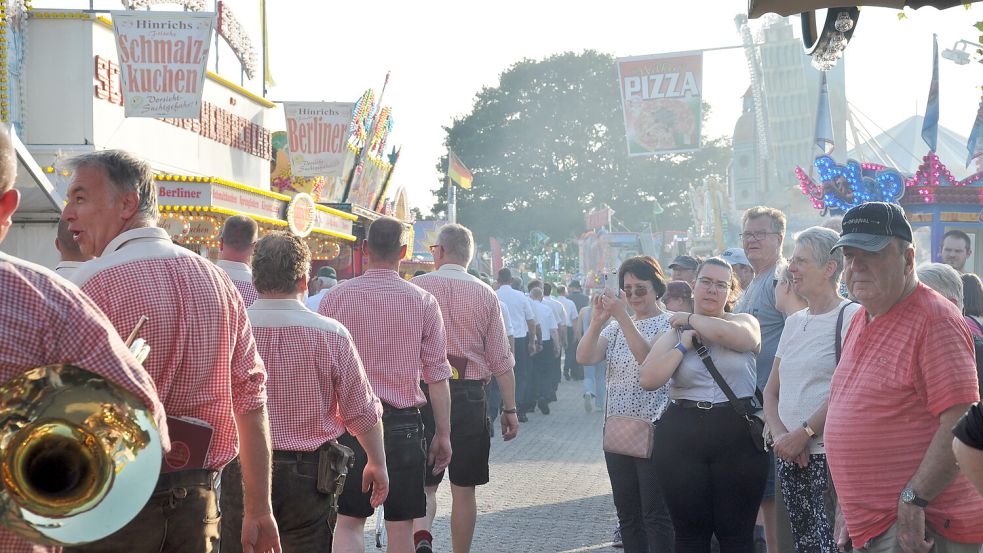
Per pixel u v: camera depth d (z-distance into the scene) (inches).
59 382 89.5
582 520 350.0
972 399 154.1
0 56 582.2
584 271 1925.4
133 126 669.3
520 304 665.0
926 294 161.5
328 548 187.8
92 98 611.8
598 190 3056.1
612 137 3088.1
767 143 1771.7
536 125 3100.4
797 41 1766.7
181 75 581.6
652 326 262.4
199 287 134.9
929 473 152.7
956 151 1552.7
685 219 3053.6
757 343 221.1
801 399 208.2
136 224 137.2
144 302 130.6
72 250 205.2
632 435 250.4
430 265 1550.2
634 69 828.6
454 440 273.0
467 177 1737.2
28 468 87.2
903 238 160.6
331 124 880.3
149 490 91.0
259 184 926.4
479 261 2427.4
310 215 820.0
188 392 133.1
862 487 162.7
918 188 650.2
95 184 135.3
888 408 160.7
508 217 3070.9
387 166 1291.8
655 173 3053.6
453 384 273.7
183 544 131.0
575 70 3120.1
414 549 240.2
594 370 722.2
